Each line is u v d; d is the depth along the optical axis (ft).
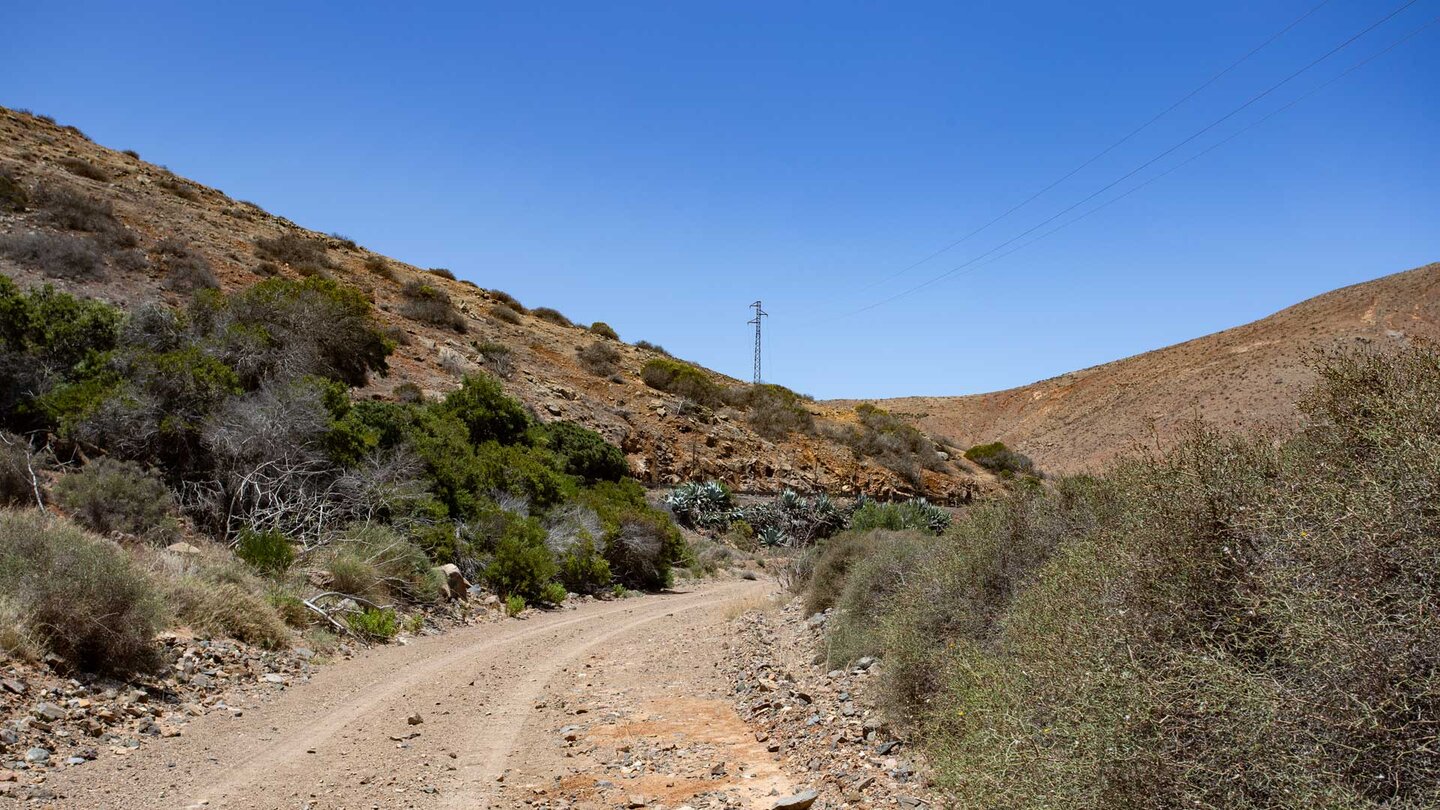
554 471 92.32
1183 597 14.97
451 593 57.72
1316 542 12.73
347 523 57.57
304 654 37.86
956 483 170.81
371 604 48.32
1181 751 12.42
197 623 35.53
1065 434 304.71
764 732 27.81
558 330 178.70
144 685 28.76
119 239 104.68
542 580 66.69
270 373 71.26
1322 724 11.48
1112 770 12.60
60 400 52.60
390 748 25.43
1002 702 17.20
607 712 31.01
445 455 74.02
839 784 21.43
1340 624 11.42
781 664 37.73
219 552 46.39
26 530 31.83
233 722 27.45
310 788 21.30
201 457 55.52
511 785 22.24
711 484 121.08
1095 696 13.70
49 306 61.31
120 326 64.64
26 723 23.02
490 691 34.53
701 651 44.14
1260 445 16.69
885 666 27.02
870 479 155.53
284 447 57.62
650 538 83.35
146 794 20.07
